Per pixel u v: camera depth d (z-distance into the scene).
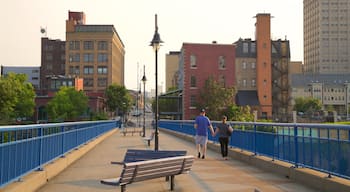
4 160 8.61
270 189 10.95
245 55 103.06
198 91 85.56
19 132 9.96
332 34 186.75
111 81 146.75
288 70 105.38
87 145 22.78
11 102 74.31
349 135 9.70
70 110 90.19
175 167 10.59
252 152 17.50
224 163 17.05
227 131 18.97
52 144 13.91
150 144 29.80
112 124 55.91
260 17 102.06
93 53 146.50
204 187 11.34
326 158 10.82
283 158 13.91
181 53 90.50
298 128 12.66
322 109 142.12
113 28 149.12
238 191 10.74
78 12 157.12
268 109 100.69
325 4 186.75
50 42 161.88
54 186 11.41
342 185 9.52
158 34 22.16
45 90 117.50
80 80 125.62
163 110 90.50
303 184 11.62
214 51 86.56
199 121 19.23
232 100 85.06
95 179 12.73
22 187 9.12
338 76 164.38
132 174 9.00
